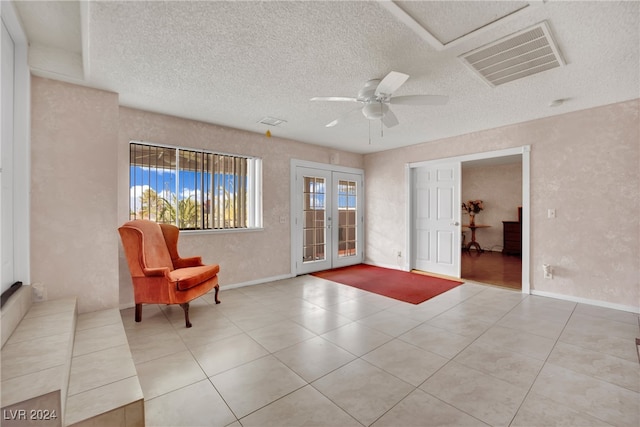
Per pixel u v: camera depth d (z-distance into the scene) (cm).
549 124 363
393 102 252
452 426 150
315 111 344
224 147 404
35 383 130
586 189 338
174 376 195
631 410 161
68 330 186
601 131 327
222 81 264
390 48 211
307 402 169
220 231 400
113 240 277
